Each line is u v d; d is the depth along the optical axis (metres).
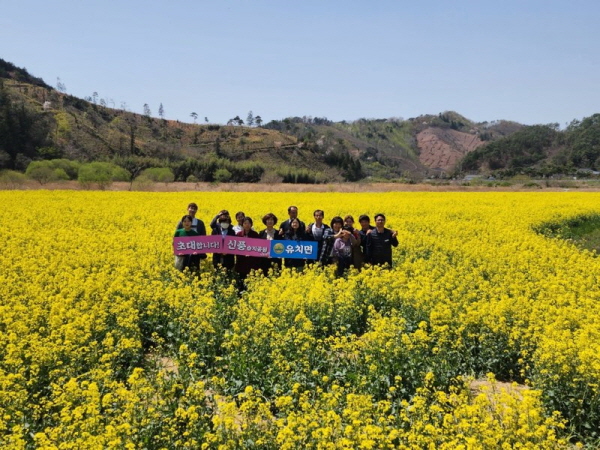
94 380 7.98
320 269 14.49
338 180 110.50
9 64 168.50
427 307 11.09
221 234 15.16
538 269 15.58
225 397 8.50
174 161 111.31
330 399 7.15
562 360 8.10
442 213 29.95
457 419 6.92
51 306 11.12
